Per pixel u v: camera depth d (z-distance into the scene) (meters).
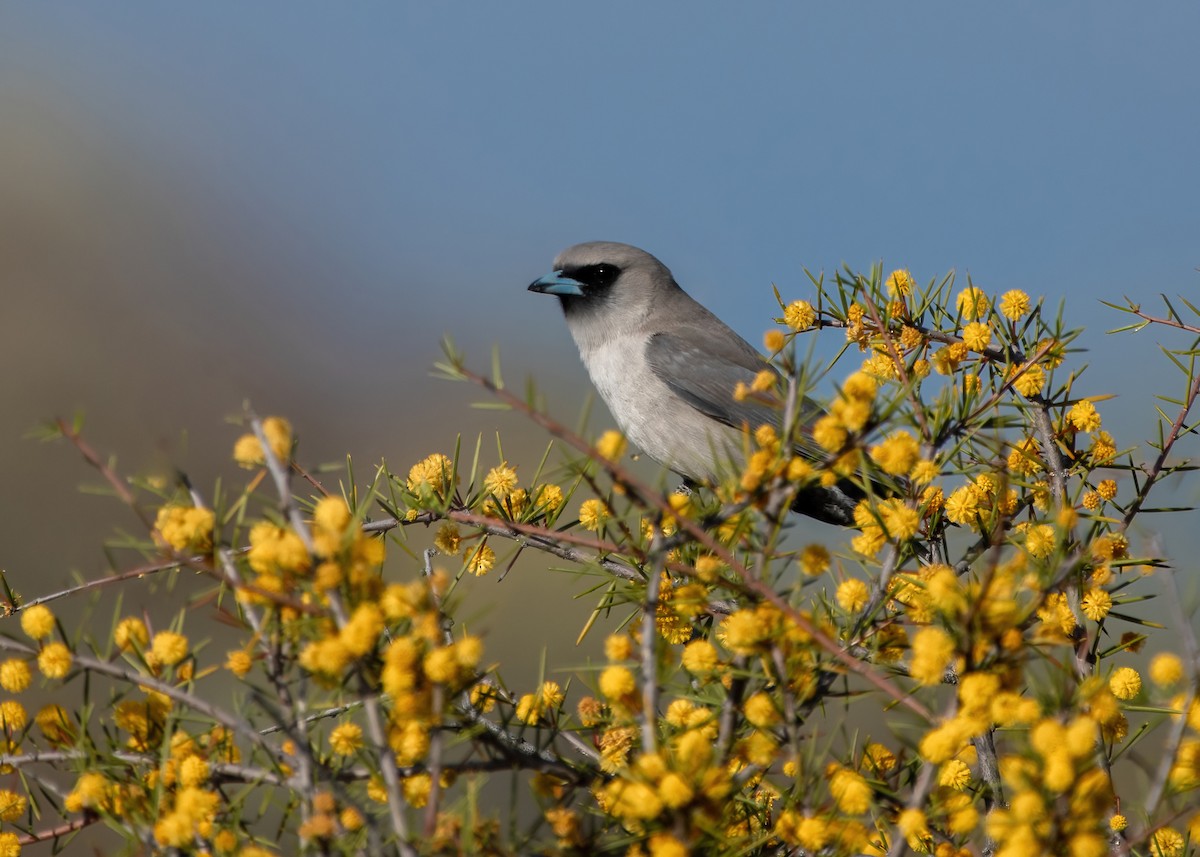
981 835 6.10
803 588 5.29
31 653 5.12
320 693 4.88
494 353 4.95
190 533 4.99
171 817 4.70
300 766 4.70
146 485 5.12
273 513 5.12
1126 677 5.29
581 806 5.11
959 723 4.58
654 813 4.53
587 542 6.11
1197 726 4.96
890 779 5.87
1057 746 4.40
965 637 4.68
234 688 5.27
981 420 6.34
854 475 5.80
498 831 4.81
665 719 5.35
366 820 4.48
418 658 4.70
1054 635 4.88
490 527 7.14
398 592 4.76
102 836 14.79
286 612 4.85
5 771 5.07
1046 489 7.34
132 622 5.17
